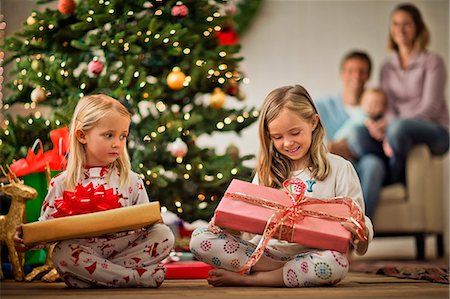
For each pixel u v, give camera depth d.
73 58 3.03
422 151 4.46
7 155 2.76
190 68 3.03
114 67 2.98
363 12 5.48
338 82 5.42
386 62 5.36
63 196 2.00
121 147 2.08
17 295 1.79
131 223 1.95
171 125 2.90
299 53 5.44
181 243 2.93
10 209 2.36
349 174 2.13
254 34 5.41
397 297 1.77
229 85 3.12
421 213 4.42
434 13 5.50
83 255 1.99
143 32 2.90
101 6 2.82
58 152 2.49
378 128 4.90
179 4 2.97
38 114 2.85
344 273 1.99
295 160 2.17
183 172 2.92
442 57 5.45
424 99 5.20
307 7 5.47
